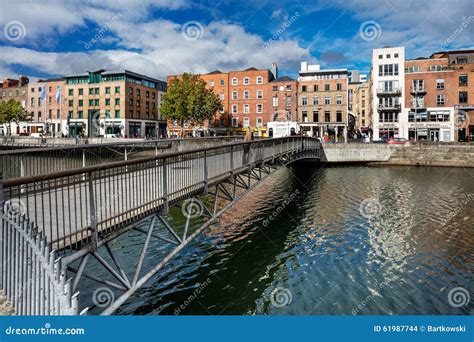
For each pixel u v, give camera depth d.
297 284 10.73
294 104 59.09
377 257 12.91
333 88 57.72
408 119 51.75
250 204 21.27
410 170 39.47
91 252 5.42
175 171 8.51
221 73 62.59
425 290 10.38
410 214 19.25
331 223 17.48
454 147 41.53
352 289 10.45
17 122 64.69
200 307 9.07
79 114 64.50
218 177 11.09
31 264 4.24
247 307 9.23
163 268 11.19
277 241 14.54
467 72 49.19
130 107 63.00
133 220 6.73
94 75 63.94
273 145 18.02
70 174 4.79
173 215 17.22
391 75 52.50
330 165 44.31
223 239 14.41
